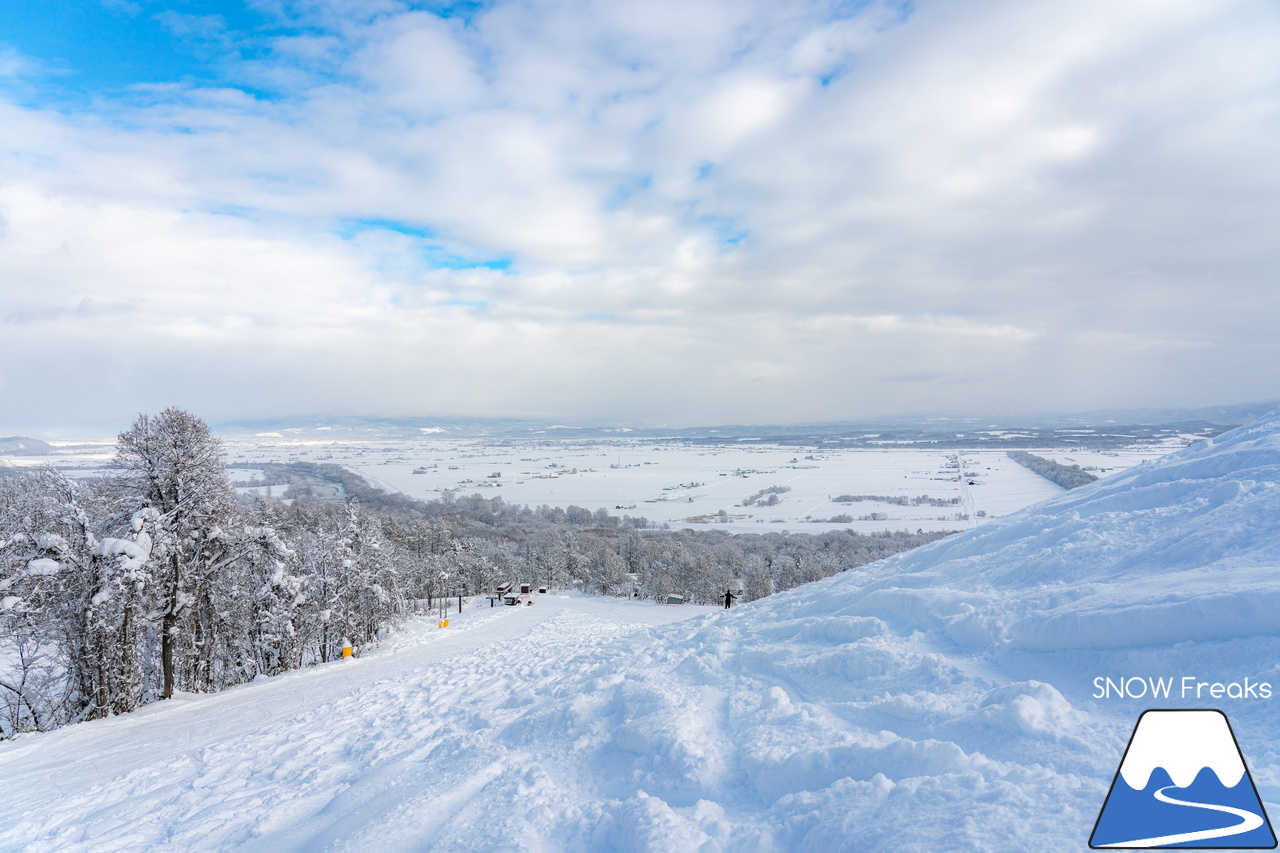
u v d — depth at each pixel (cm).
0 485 2794
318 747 1034
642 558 10394
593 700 802
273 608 3247
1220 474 724
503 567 10100
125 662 2391
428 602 7762
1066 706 440
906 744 434
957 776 387
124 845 688
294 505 11362
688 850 400
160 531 2280
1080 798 338
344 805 665
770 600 1289
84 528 2241
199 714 1722
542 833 480
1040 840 310
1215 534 574
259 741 1166
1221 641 440
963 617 644
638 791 492
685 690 722
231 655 3372
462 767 684
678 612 4638
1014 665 541
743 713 625
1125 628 487
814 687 651
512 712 955
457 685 1483
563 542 10506
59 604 2223
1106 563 639
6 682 2322
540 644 2130
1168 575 551
